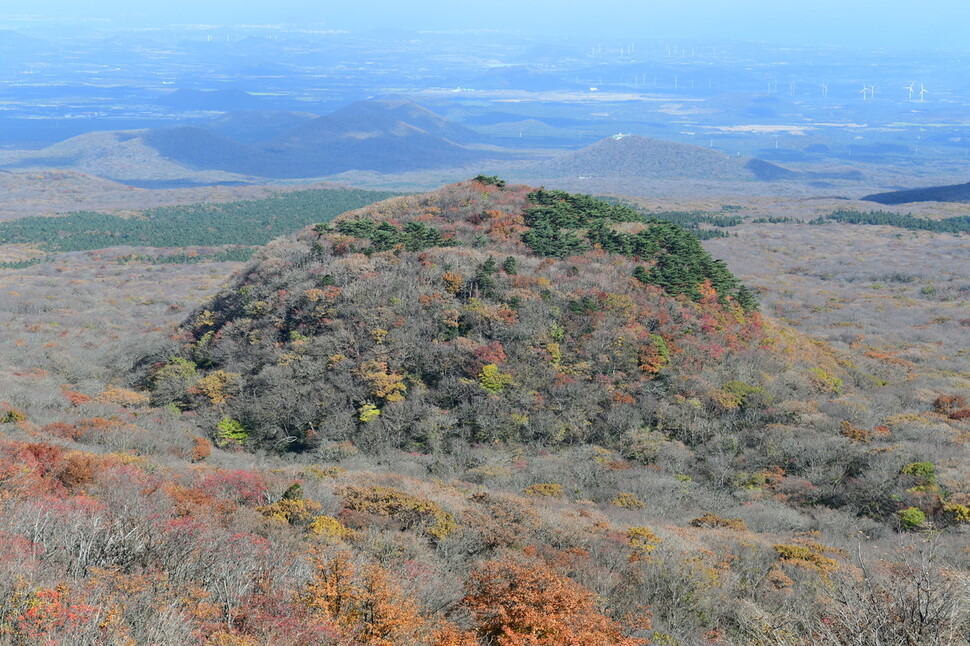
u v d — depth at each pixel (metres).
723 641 29.36
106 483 37.69
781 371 77.38
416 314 77.75
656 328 78.75
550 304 79.25
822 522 51.03
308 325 79.06
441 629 24.89
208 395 73.56
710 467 62.03
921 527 49.06
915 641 17.39
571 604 24.47
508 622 23.84
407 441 67.44
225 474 46.22
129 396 75.06
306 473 51.31
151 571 25.23
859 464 59.09
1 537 24.50
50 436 55.50
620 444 66.00
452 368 72.75
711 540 43.69
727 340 79.75
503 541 39.62
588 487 58.44
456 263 84.56
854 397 74.38
